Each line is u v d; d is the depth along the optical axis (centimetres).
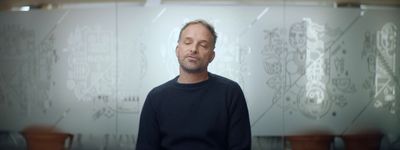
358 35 250
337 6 249
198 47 102
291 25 247
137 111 247
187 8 245
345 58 249
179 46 105
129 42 247
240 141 104
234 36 246
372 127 252
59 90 250
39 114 252
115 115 248
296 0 247
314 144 249
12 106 254
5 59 254
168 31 246
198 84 106
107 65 248
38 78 251
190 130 102
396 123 253
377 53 251
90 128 249
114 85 248
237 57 246
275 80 247
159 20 246
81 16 249
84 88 249
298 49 247
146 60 246
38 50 251
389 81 252
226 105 104
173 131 104
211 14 246
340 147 251
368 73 251
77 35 249
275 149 249
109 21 247
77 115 250
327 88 249
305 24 247
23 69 253
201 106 104
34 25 251
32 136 253
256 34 246
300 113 249
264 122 247
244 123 107
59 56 250
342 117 250
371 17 250
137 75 247
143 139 108
